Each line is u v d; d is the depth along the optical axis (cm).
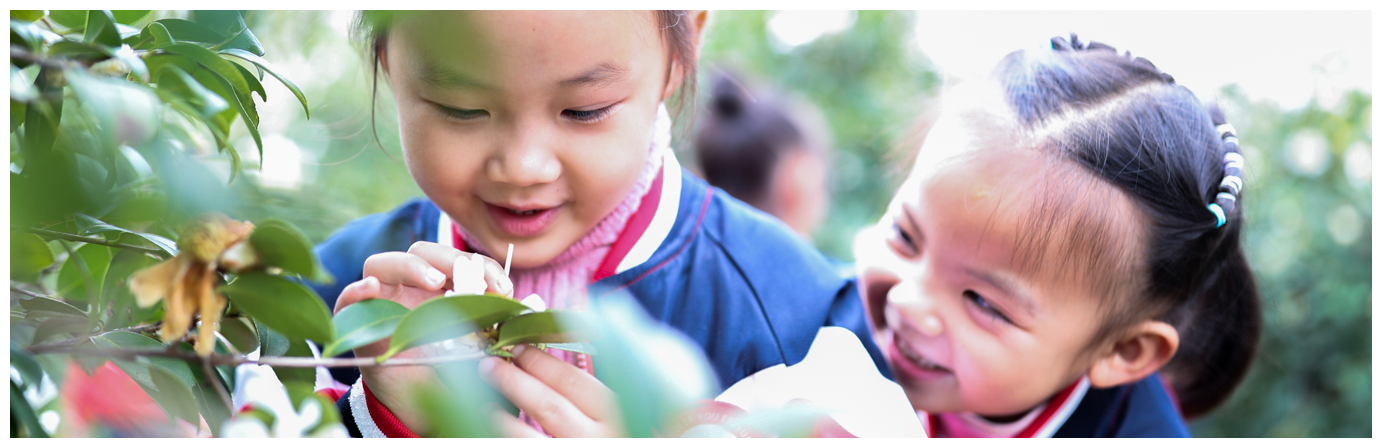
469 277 66
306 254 38
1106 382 114
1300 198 179
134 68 39
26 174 41
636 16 78
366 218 109
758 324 99
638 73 80
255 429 70
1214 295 118
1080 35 132
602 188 83
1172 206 108
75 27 53
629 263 98
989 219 108
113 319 51
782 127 195
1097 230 106
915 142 132
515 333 49
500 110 77
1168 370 125
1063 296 108
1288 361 177
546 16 71
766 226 111
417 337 45
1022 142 110
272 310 42
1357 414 175
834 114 243
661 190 105
